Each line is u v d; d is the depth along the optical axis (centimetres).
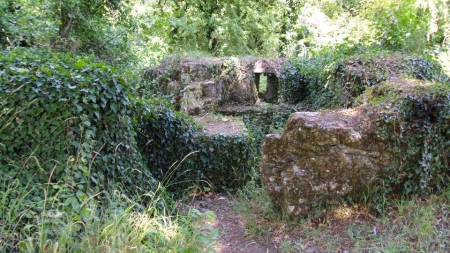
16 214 286
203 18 1457
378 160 397
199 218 343
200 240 310
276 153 432
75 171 336
